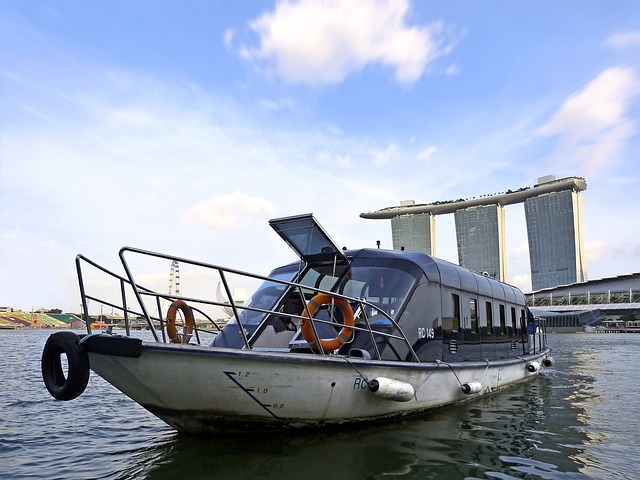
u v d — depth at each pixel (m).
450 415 8.03
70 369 5.00
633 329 110.69
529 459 5.74
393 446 6.00
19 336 76.69
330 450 5.75
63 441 6.97
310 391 5.98
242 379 5.48
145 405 5.62
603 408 9.20
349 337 7.02
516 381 12.08
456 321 9.30
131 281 5.31
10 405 10.30
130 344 4.92
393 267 8.29
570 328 112.06
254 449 5.72
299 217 7.54
